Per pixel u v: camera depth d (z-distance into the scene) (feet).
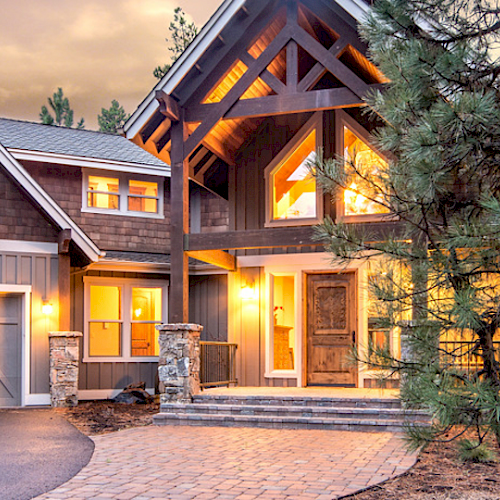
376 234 31.04
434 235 19.35
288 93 33.83
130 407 43.39
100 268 50.19
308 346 39.73
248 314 41.16
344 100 32.86
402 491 18.93
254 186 41.47
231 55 35.42
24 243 43.62
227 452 25.21
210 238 35.04
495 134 17.60
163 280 53.42
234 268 41.32
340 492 18.92
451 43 19.48
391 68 18.78
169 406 33.68
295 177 40.55
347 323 39.01
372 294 19.34
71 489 19.77
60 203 52.26
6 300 43.47
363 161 20.26
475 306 16.75
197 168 42.09
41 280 43.86
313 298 39.93
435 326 18.37
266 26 34.96
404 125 18.56
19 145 51.85
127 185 54.70
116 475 21.53
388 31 19.69
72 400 43.21
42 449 26.40
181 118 35.73
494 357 18.02
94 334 56.44
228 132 39.78
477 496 18.06
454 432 27.17
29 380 42.75
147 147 37.35
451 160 17.98
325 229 20.08
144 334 56.29
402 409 30.14
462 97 16.40
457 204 19.48
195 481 20.52
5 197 43.57
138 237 54.54
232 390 36.94
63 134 58.90
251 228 41.16
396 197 19.22
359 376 38.37
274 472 21.59
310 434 29.32
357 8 31.55
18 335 43.52
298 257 40.16
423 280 19.12
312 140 40.24
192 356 34.55
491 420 16.66
